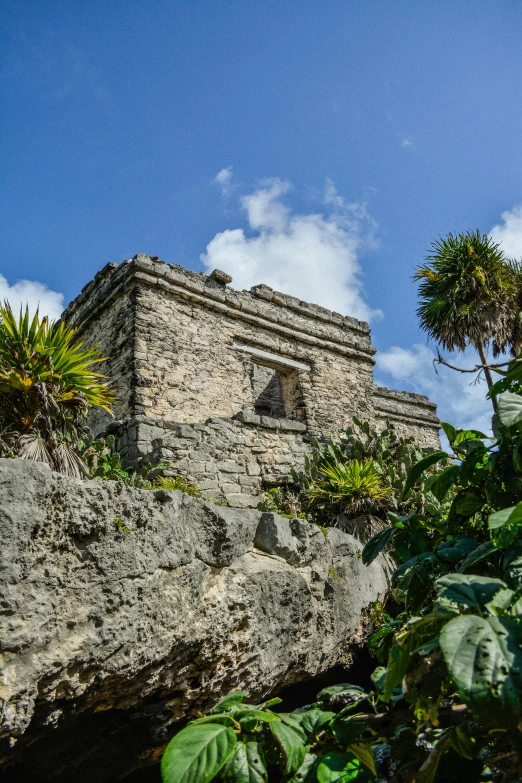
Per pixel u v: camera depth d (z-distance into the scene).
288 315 12.40
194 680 4.16
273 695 4.99
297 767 1.90
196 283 10.98
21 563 3.05
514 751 2.15
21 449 5.33
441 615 1.96
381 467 8.93
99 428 10.06
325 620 5.18
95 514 3.45
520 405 2.30
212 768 1.78
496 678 1.58
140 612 3.59
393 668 1.97
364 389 13.13
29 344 6.36
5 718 2.88
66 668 3.22
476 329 12.45
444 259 13.21
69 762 3.97
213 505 4.37
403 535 3.08
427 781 1.92
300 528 5.12
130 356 9.72
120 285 10.50
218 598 4.16
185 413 9.91
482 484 2.88
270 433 10.15
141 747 4.23
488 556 2.80
